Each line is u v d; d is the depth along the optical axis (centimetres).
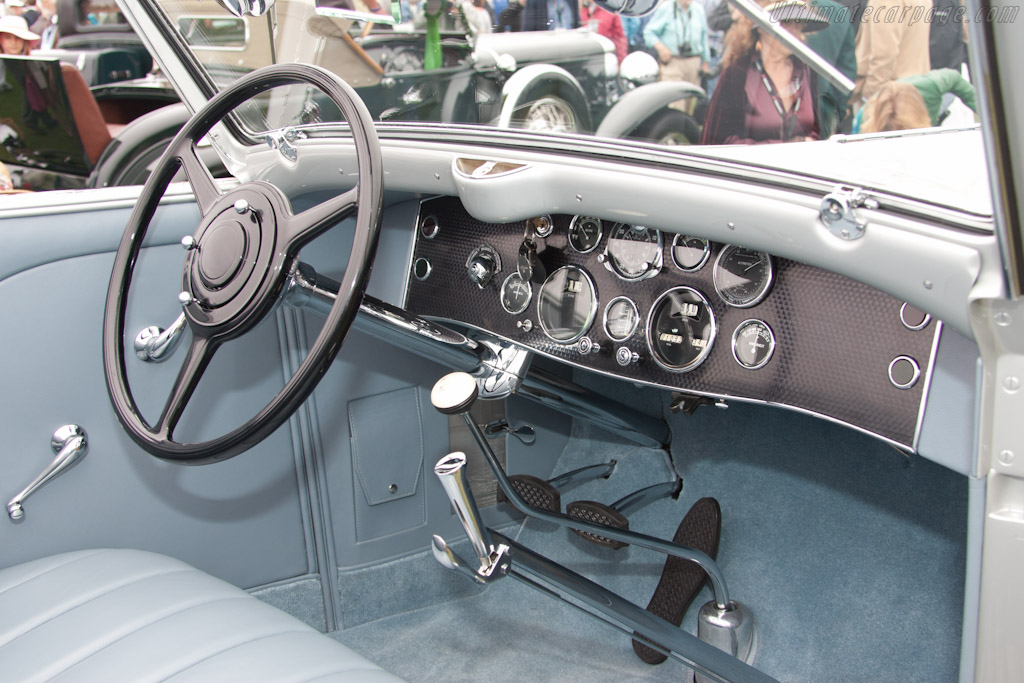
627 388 192
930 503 158
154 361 134
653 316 123
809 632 150
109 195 128
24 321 122
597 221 128
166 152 121
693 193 97
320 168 134
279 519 152
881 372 98
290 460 151
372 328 117
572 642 164
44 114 262
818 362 106
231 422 144
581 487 193
